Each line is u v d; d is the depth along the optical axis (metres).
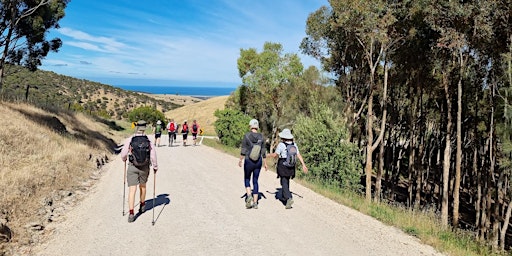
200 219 7.01
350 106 26.08
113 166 14.86
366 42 18.66
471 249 6.72
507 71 15.10
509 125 14.99
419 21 16.92
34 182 8.55
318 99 27.56
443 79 19.41
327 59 24.95
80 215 7.22
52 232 6.18
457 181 18.45
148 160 6.96
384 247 5.90
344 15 17.12
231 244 5.68
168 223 6.72
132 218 6.76
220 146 25.72
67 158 12.29
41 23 25.56
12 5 23.22
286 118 30.34
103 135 26.53
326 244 5.86
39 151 11.73
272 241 5.88
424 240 6.36
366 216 7.93
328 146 16.61
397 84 26.20
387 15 16.20
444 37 15.74
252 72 31.91
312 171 16.64
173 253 5.27
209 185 10.62
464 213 30.69
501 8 14.69
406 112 31.83
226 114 30.27
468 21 15.43
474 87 21.98
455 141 30.25
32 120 16.50
